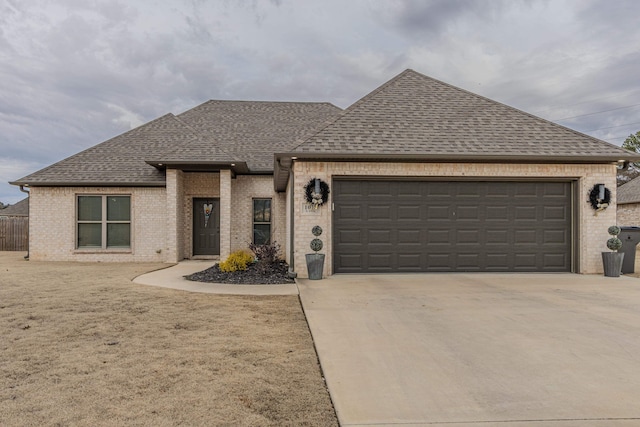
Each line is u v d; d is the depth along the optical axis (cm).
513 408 279
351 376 337
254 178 1375
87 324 505
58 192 1266
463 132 948
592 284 779
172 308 598
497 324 493
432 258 911
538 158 875
